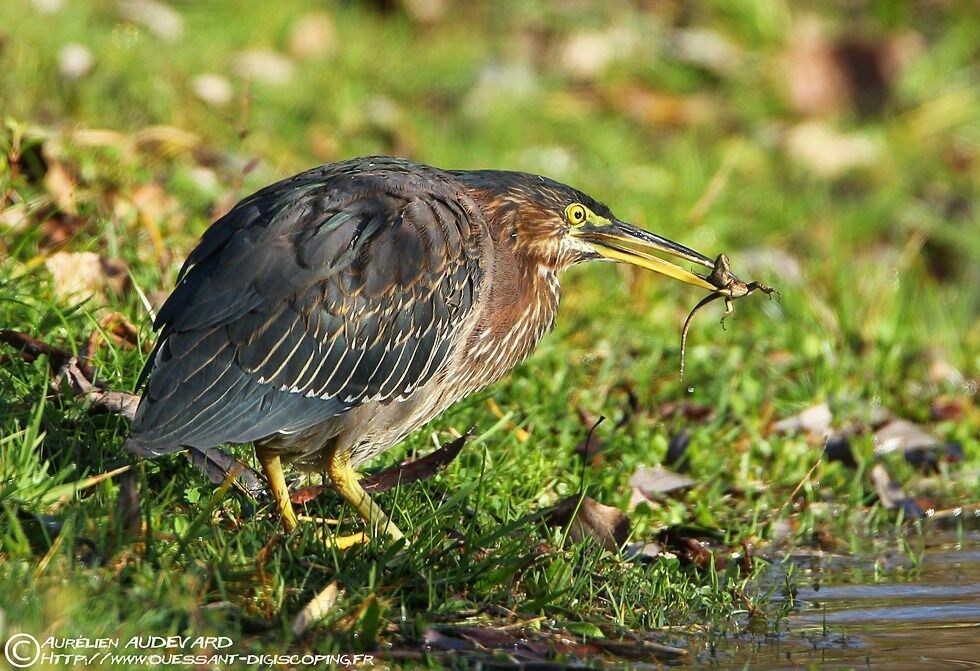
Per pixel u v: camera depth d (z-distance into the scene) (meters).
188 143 14.14
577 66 20.84
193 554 8.08
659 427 11.55
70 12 16.05
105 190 12.38
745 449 11.77
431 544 8.49
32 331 10.20
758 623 8.75
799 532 10.72
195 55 16.80
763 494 11.09
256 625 7.57
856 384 13.38
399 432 9.59
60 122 14.01
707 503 10.75
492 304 9.91
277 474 9.16
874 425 12.58
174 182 13.39
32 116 13.89
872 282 15.70
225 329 8.66
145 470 8.92
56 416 9.16
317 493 9.46
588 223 10.64
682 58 21.62
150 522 8.05
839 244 16.91
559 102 19.75
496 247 10.05
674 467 11.18
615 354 12.66
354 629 7.71
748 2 22.42
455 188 9.88
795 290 14.72
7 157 11.98
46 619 6.80
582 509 9.40
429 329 9.26
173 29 17.31
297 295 8.79
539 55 20.95
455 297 9.38
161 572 7.57
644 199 16.95
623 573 8.98
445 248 9.32
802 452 11.73
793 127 20.89
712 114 20.75
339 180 9.30
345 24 19.50
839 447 12.01
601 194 16.78
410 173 9.66
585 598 8.73
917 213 19.94
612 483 10.49
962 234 19.72
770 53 22.05
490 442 10.61
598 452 11.00
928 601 9.27
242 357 8.66
